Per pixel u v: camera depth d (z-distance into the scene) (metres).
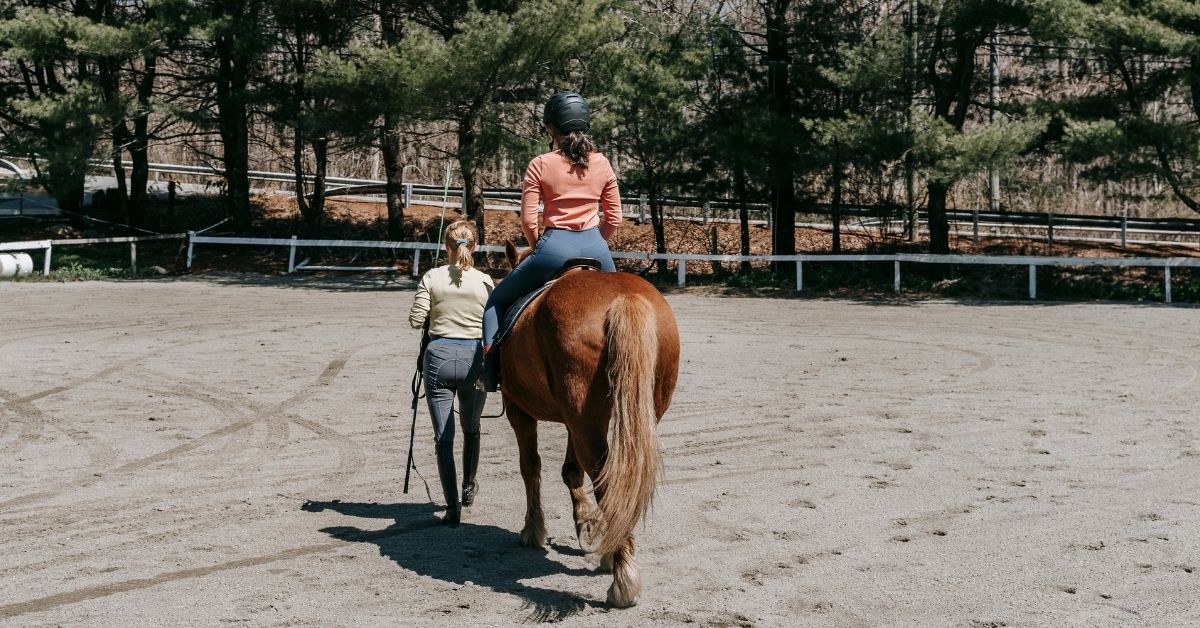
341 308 18.98
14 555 5.54
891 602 4.80
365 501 6.76
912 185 29.27
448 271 6.21
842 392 10.64
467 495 6.23
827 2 25.38
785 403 10.05
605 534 4.34
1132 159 23.11
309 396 10.45
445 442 6.12
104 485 7.07
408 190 35.69
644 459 4.35
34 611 4.69
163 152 43.66
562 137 5.44
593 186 5.43
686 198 30.48
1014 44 24.36
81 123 24.75
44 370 11.91
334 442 8.47
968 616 4.62
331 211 34.47
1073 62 24.84
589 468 4.67
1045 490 6.80
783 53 26.09
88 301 19.59
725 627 4.50
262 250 29.88
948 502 6.54
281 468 7.61
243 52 26.11
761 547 5.64
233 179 29.56
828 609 4.71
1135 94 23.75
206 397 10.37
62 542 5.78
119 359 12.77
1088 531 5.89
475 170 25.95
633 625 4.54
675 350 4.88
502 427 9.16
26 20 24.64
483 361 5.62
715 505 6.50
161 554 5.57
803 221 34.66
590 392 4.64
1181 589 4.95
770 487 6.95
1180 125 20.70
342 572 5.30
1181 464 7.47
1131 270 25.02
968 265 25.78
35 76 31.89
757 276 25.62
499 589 5.04
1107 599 4.83
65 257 27.17
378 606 4.79
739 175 26.55
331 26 27.84
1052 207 35.53
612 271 5.46
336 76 23.19
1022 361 12.73
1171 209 36.44
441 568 5.38
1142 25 19.80
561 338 4.73
